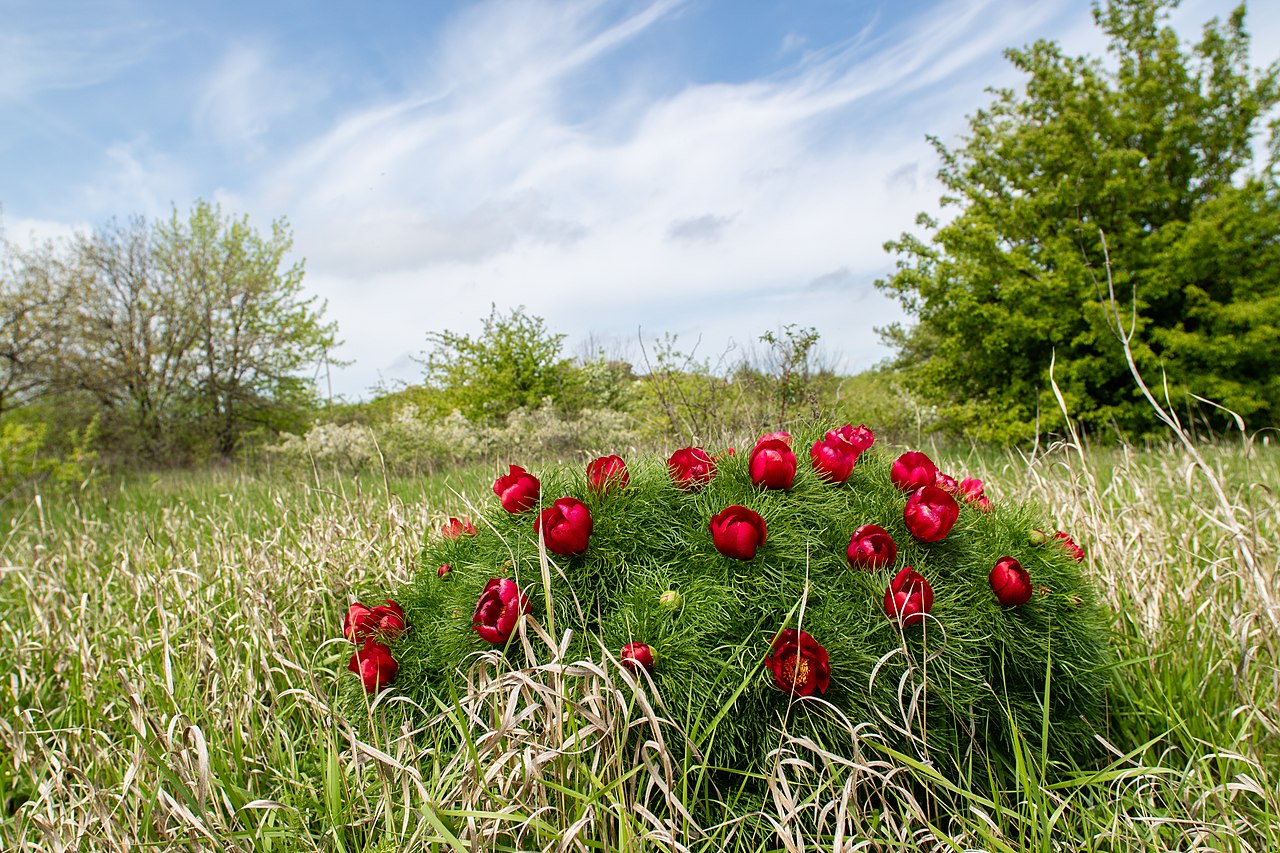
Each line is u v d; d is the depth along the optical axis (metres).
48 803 1.83
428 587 2.38
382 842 1.66
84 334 16.62
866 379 14.67
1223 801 1.80
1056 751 2.05
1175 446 6.29
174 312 18.30
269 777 2.13
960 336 11.37
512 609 1.85
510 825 1.62
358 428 10.66
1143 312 11.02
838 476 2.29
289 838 1.84
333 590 3.07
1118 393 11.06
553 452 9.55
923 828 1.76
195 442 17.41
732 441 3.36
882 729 1.79
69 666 2.85
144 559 3.83
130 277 18.20
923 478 2.30
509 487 2.28
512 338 16.72
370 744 2.03
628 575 1.97
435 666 2.11
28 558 4.18
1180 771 2.11
